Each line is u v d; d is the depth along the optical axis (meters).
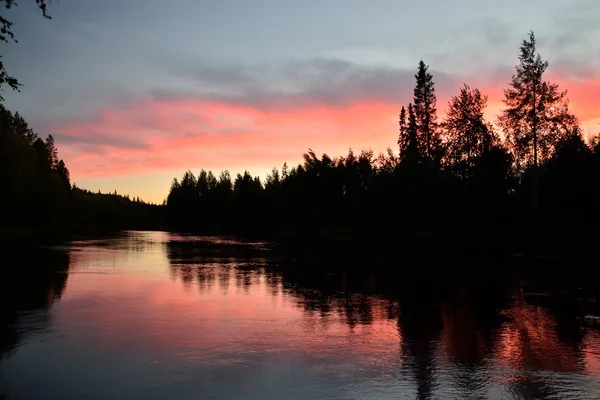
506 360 8.72
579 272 21.73
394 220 55.91
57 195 81.88
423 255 31.11
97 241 50.31
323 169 70.69
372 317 12.45
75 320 11.87
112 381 7.54
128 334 10.47
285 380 7.60
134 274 21.45
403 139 66.06
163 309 13.34
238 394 7.02
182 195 136.50
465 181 45.84
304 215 73.12
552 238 33.66
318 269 23.61
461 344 9.80
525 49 41.81
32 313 12.67
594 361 8.67
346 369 8.16
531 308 13.73
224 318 12.19
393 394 7.03
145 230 98.69
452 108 49.94
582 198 36.09
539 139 41.94
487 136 45.72
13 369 8.12
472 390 7.20
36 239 51.47
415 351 9.28
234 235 69.44
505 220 42.34
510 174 44.00
